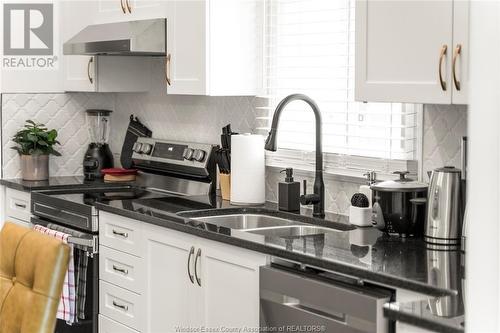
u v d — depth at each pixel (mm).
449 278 2379
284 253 2791
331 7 3791
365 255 2709
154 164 4852
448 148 3182
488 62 1522
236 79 4078
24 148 5012
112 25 4551
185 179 4621
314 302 2627
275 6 4066
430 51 2746
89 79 4930
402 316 2098
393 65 2887
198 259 3326
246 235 3094
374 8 2945
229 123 4441
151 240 3658
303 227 3584
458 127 3133
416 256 2695
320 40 3857
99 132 5367
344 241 2973
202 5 3980
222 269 3180
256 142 3957
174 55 4223
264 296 2852
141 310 3766
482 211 1545
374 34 2953
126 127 5285
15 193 4895
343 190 3713
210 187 4430
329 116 3830
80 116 5316
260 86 4145
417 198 3029
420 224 3041
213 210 3783
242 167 3953
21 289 2473
